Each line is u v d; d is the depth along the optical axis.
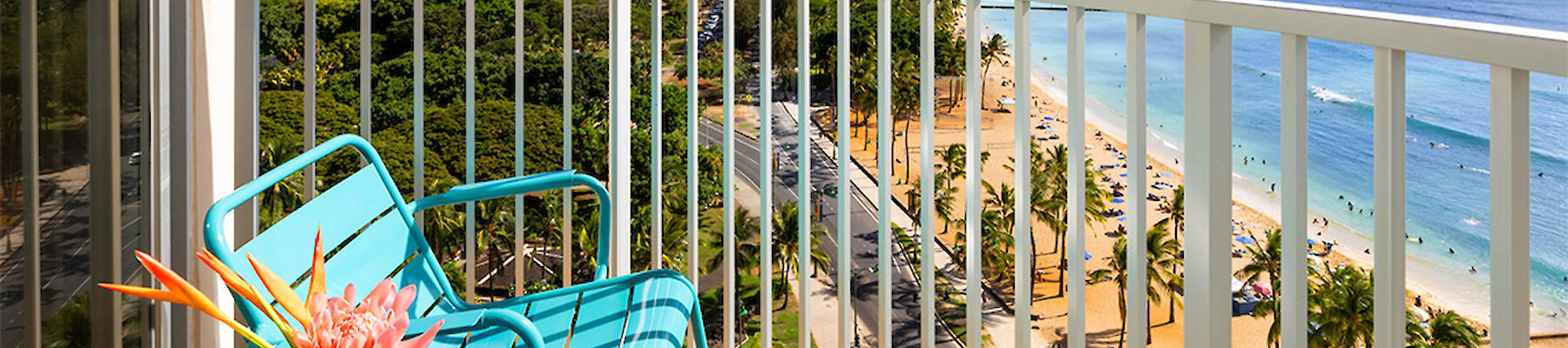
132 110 1.04
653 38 1.32
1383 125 0.70
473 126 1.27
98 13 0.96
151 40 1.06
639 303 1.04
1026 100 1.04
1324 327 19.38
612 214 1.36
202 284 1.16
